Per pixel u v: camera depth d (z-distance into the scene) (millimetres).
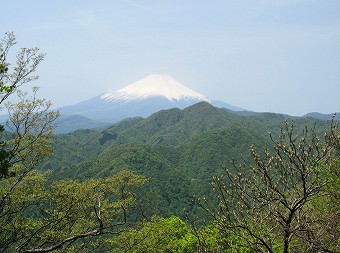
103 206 20188
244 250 9953
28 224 18719
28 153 19250
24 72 17922
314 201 11258
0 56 14227
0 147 14359
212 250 9469
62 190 19562
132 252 21438
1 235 18828
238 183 9273
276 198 9469
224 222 9023
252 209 9367
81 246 20812
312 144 9367
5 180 18703
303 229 9523
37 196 19625
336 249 9836
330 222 9633
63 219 19609
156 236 22203
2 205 18719
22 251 17812
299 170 9289
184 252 23922
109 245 21953
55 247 18203
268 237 9758
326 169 9266
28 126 19047
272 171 9789
